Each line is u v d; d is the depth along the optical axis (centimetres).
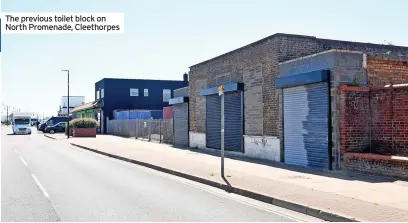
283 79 1448
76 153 2145
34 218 711
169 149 2194
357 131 1239
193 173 1220
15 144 2931
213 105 2066
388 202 778
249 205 827
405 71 1366
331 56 1259
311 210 738
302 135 1389
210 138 2106
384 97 1182
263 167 1355
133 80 5125
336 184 995
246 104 1742
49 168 1458
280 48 1527
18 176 1245
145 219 700
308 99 1358
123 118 4622
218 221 689
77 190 994
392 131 1155
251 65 1702
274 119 1547
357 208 729
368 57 1305
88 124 3975
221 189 1020
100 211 763
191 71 2341
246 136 1739
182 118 2489
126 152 2012
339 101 1245
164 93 5284
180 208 792
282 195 859
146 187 1047
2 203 839
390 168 1081
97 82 5509
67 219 702
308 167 1344
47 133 5134
